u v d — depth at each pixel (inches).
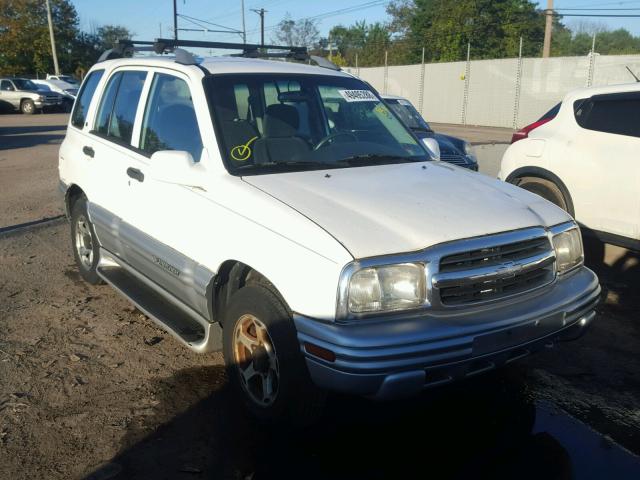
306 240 122.5
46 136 779.4
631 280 246.2
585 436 140.6
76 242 231.8
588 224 247.9
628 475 126.2
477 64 1224.8
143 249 173.5
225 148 152.5
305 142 166.1
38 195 405.1
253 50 221.9
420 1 1871.3
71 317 202.4
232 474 124.6
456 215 131.5
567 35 1946.4
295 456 131.0
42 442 133.6
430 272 119.4
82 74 2053.4
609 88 248.2
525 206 144.9
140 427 140.4
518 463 129.9
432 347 115.0
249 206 136.6
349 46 2502.5
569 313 134.6
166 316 168.4
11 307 209.9
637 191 229.1
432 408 151.7
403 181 150.7
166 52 202.5
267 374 136.7
